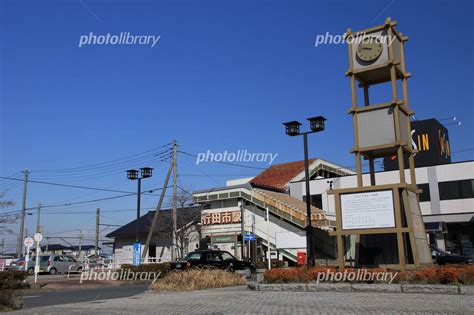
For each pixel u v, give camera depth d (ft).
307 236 78.13
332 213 137.49
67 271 141.49
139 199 117.29
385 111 59.00
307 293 49.75
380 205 55.16
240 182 186.29
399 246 53.21
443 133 156.35
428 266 53.93
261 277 59.82
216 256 83.71
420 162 149.07
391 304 38.52
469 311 33.81
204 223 146.20
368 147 59.11
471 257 136.36
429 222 134.41
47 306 47.42
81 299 57.52
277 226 132.87
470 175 137.49
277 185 168.25
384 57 60.13
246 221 137.90
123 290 72.23
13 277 74.33
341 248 56.70
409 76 62.03
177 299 48.98
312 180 161.48
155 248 162.40
